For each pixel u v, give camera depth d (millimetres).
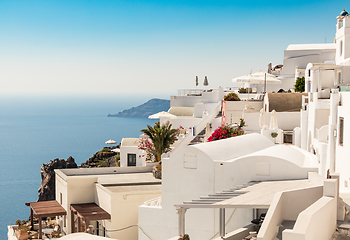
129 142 50125
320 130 27969
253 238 16984
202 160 21531
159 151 37094
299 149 24938
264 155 20766
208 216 21250
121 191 28641
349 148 21531
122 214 27203
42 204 32812
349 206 14742
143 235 23469
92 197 30969
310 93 32188
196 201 17906
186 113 54844
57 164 67375
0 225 81688
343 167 22453
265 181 20547
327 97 30172
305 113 33250
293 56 62344
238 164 20906
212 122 41781
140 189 29469
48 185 66062
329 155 24719
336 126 24109
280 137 34375
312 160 21938
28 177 144750
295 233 10312
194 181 21781
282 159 20531
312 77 40719
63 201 31719
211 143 23031
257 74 56375
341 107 23109
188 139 37750
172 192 22375
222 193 19172
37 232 31953
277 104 40344
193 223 21594
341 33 38062
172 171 22312
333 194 13422
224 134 30641
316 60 61281
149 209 23219
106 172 35688
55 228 32812
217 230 21047
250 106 42781
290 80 60781
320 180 18328
